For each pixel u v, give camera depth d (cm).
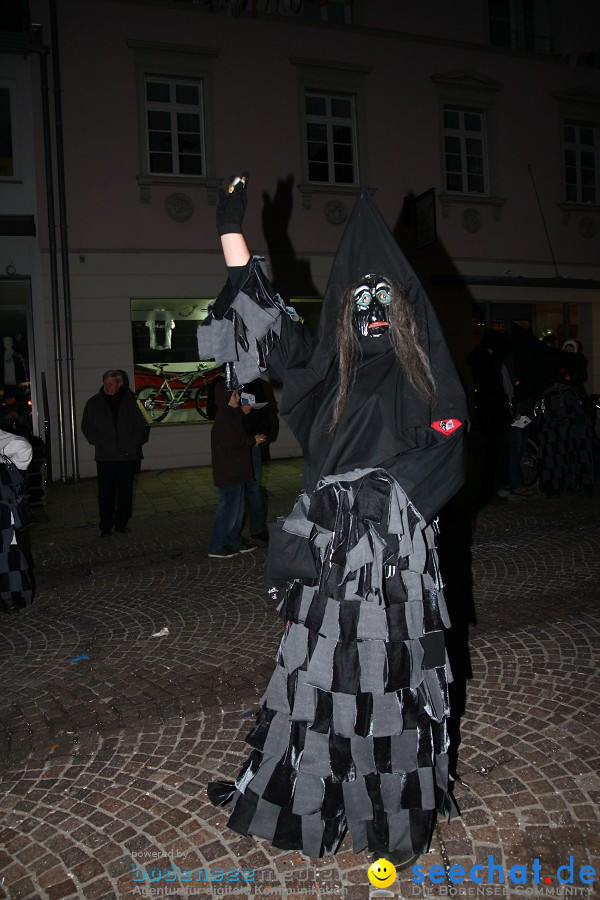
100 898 215
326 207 1252
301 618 208
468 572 536
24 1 1094
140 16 1126
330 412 207
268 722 228
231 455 606
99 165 1122
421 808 212
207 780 277
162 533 733
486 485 791
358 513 197
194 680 374
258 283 209
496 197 1377
